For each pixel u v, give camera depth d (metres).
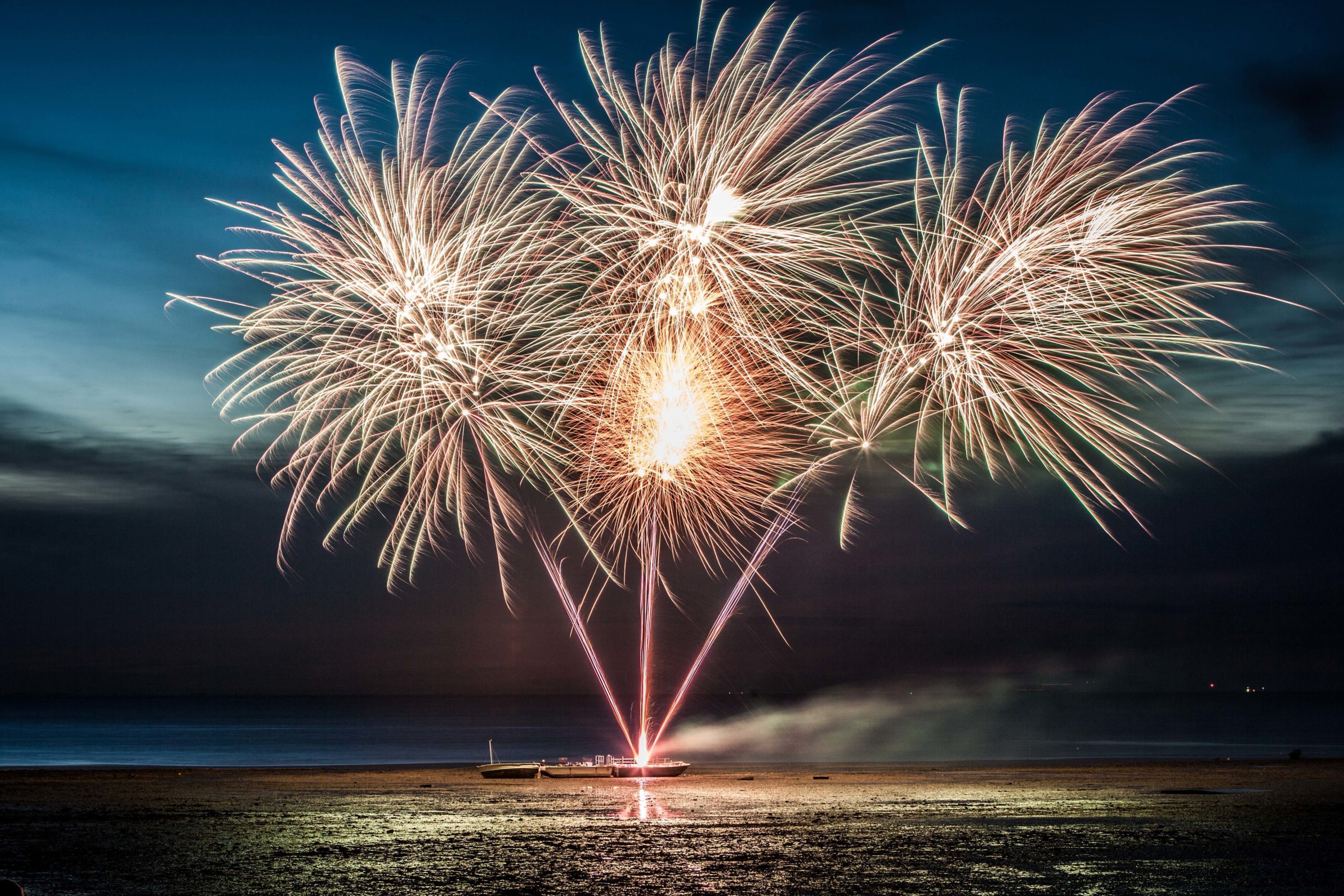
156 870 14.44
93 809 21.14
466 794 24.12
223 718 154.50
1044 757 50.66
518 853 15.65
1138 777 28.41
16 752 63.41
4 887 10.83
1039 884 13.33
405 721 136.12
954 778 28.30
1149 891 12.96
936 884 13.31
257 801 22.62
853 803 22.06
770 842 16.55
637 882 13.48
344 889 13.16
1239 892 12.88
